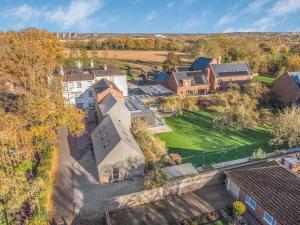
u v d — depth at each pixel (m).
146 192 27.92
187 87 69.88
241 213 25.55
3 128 33.22
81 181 31.67
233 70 75.25
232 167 32.66
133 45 142.88
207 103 61.00
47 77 54.31
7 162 30.95
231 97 60.56
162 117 54.47
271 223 24.20
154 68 102.44
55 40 99.31
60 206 27.30
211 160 37.44
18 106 40.19
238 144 42.78
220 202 28.62
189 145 42.38
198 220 25.84
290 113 44.88
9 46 68.94
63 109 38.78
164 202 28.59
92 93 61.47
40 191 27.06
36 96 39.78
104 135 35.97
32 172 31.86
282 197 25.45
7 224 22.86
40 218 23.42
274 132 43.25
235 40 138.50
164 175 30.22
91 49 139.25
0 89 56.75
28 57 65.56
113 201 26.83
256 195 25.86
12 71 60.81
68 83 59.28
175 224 25.55
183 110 59.25
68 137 43.19
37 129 34.25
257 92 60.47
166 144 42.53
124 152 31.00
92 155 37.59
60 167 34.34
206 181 30.97
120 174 31.86
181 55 128.12
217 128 49.34
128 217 26.42
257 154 36.38
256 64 95.88
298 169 33.97
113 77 64.88
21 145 34.34
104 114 42.91
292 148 40.88
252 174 29.53
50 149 35.97
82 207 27.33
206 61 80.44
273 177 28.78
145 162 33.41
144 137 39.47
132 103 54.69
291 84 59.62
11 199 24.05
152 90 70.25
